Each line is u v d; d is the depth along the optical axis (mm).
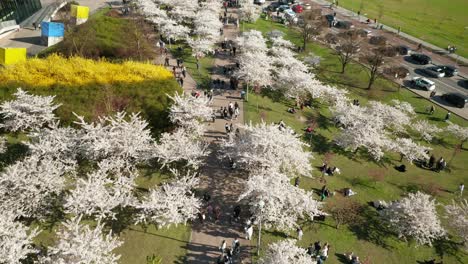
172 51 60688
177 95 38750
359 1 107812
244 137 34469
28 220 28016
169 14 72688
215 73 54875
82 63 42469
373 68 57094
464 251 30766
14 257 22562
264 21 82062
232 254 27266
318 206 31062
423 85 58719
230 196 32500
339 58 67312
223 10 85375
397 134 46594
